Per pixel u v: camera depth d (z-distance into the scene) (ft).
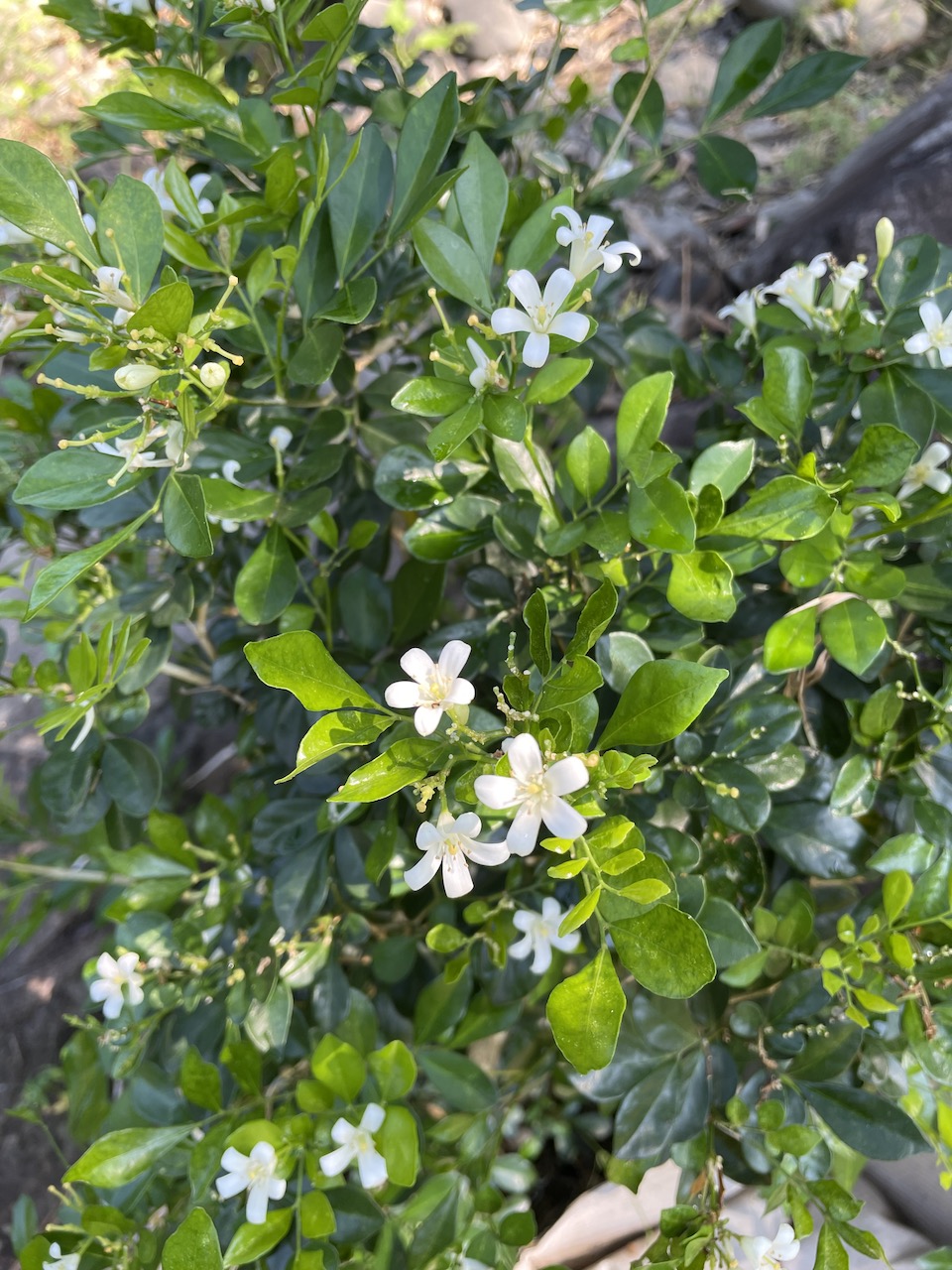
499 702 0.85
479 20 3.45
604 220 0.96
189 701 2.00
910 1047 1.07
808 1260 1.39
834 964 1.05
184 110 1.19
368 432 1.41
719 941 1.07
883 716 1.16
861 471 1.03
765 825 1.20
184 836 1.43
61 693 1.40
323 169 1.04
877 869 1.10
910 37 3.50
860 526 1.23
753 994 1.26
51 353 1.06
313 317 1.18
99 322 0.93
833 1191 1.04
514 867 1.27
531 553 1.13
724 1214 1.44
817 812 1.20
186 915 1.42
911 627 1.39
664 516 0.98
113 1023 1.47
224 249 1.17
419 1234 1.18
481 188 1.04
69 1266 1.12
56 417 1.42
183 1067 1.12
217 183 1.34
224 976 1.41
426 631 1.36
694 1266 1.01
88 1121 1.57
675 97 3.42
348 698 0.85
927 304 1.11
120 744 1.40
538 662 0.87
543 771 0.76
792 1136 1.06
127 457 0.96
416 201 1.07
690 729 1.16
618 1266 1.49
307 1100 1.08
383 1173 1.02
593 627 0.84
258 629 1.57
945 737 1.15
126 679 1.34
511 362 0.99
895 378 1.17
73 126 3.58
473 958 1.31
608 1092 1.13
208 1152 1.09
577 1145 1.82
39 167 0.87
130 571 1.58
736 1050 1.26
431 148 1.06
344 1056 1.09
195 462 1.21
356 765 1.32
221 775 2.47
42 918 1.90
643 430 1.01
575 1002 0.76
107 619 1.36
